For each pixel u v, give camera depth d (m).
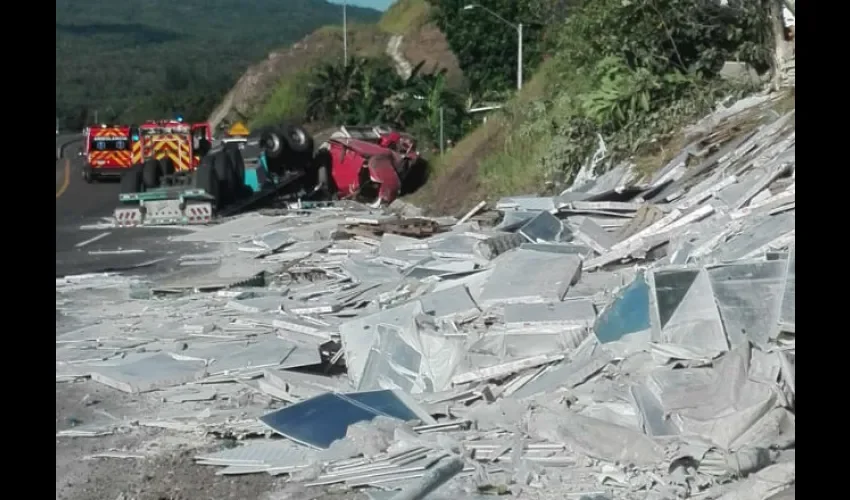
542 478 7.50
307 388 10.22
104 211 30.05
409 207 26.17
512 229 15.31
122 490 8.00
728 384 7.96
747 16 19.19
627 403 8.24
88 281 17.81
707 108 18.55
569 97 22.78
